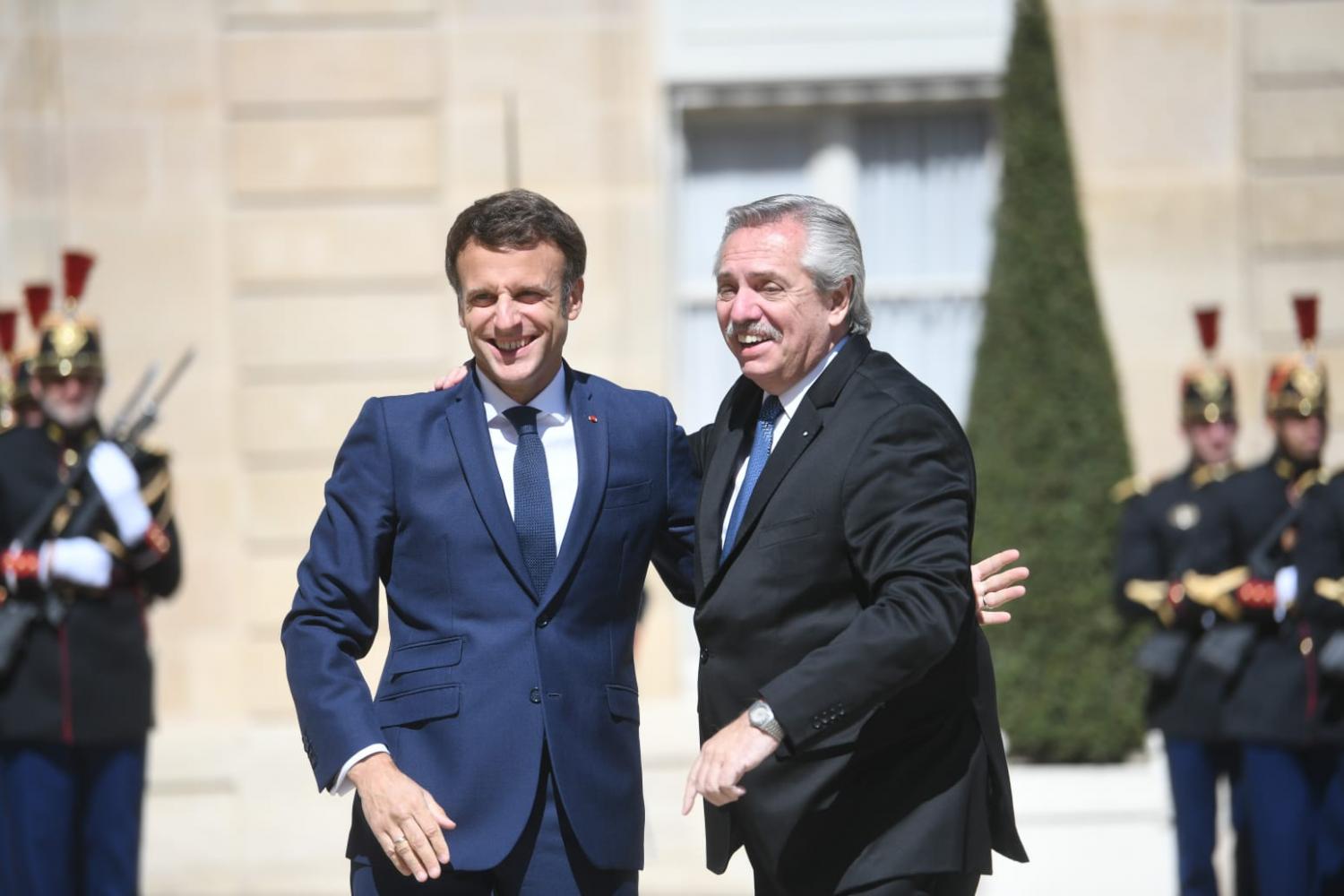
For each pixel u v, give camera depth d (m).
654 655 30.33
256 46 30.75
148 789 27.14
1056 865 24.72
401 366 30.78
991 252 28.28
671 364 30.98
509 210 12.45
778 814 11.81
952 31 30.95
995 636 26.62
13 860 20.69
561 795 12.02
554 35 30.95
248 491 30.59
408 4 30.84
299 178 30.75
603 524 12.50
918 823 11.66
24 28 30.45
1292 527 22.06
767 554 11.98
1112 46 31.06
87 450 21.56
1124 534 23.44
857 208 31.77
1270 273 30.92
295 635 12.16
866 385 12.16
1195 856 22.28
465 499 12.40
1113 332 31.02
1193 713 22.08
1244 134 31.02
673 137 31.12
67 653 20.69
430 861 11.30
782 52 30.95
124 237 30.56
